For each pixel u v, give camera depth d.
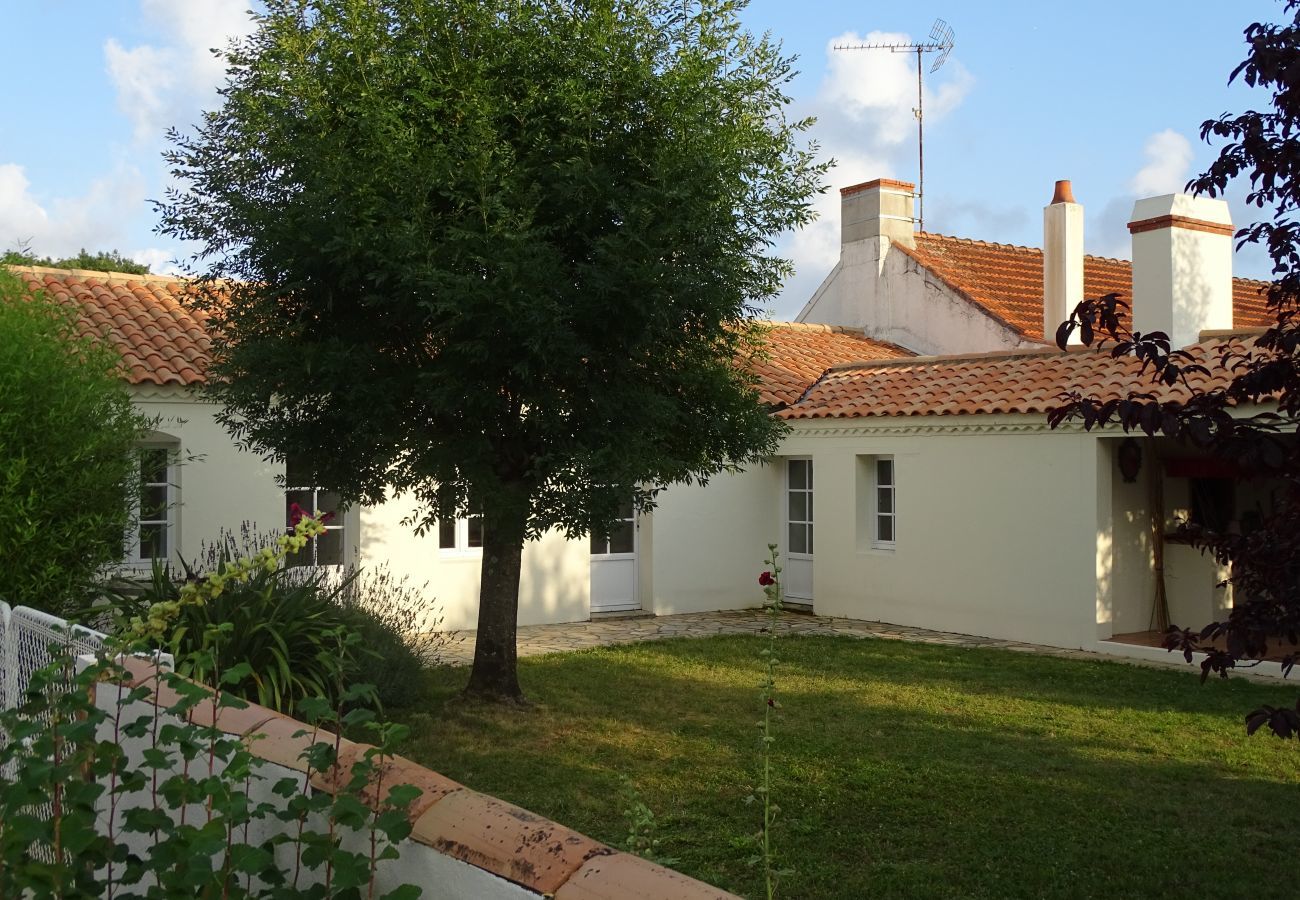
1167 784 7.24
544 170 7.72
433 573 13.66
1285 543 3.79
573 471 7.67
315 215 7.26
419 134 7.68
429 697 9.54
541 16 8.01
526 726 8.58
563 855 2.61
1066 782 7.23
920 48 24.48
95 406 7.85
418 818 2.93
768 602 4.52
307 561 12.89
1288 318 4.31
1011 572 13.52
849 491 15.59
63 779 3.08
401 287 7.33
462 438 7.86
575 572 15.14
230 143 7.78
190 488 12.09
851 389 16.05
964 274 20.14
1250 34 3.98
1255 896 5.30
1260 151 4.04
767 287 8.43
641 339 7.55
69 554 7.47
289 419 8.19
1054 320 17.08
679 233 7.45
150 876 3.93
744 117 8.38
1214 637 4.04
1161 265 13.55
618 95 8.02
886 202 20.72
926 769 7.47
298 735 3.49
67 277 13.95
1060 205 17.05
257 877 3.45
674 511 16.08
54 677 3.93
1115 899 5.26
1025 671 11.33
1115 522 12.94
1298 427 4.09
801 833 6.14
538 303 6.98
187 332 12.98
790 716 9.12
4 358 7.21
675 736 8.37
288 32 7.71
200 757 3.85
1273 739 8.45
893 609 14.98
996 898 5.25
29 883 3.02
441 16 7.86
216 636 3.64
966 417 13.92
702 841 6.00
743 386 9.25
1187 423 3.76
